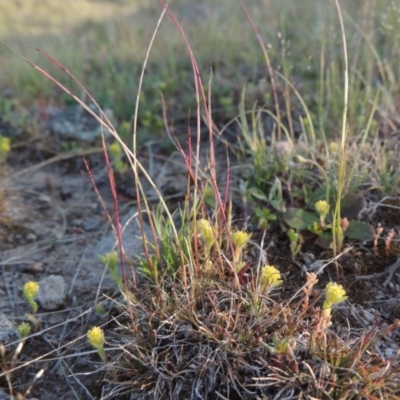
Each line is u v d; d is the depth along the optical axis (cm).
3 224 45
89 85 67
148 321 31
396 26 57
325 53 60
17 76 68
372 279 35
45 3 112
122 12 108
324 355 28
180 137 55
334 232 35
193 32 77
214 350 30
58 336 35
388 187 41
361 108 49
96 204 48
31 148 56
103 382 31
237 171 46
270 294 34
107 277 39
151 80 65
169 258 34
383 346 31
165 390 29
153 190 48
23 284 39
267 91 58
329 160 41
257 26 76
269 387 29
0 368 32
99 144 56
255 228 40
